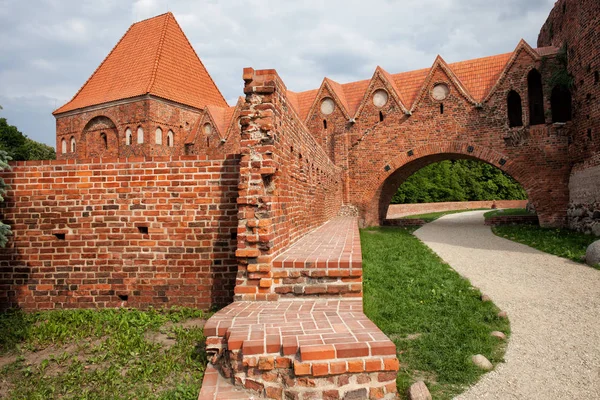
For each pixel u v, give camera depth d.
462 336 5.79
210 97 36.75
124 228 7.20
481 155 21.83
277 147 6.29
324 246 7.51
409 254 13.40
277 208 6.26
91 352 5.36
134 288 7.16
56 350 5.54
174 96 32.75
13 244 7.33
